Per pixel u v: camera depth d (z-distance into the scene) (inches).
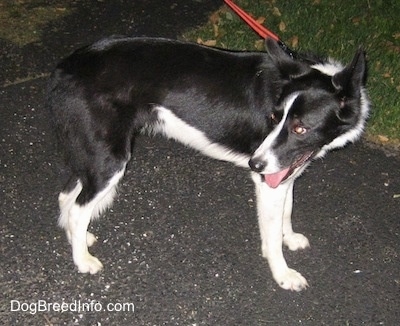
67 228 57.1
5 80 79.5
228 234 60.9
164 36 91.0
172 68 53.4
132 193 64.7
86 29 91.4
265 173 50.9
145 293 54.4
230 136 55.1
